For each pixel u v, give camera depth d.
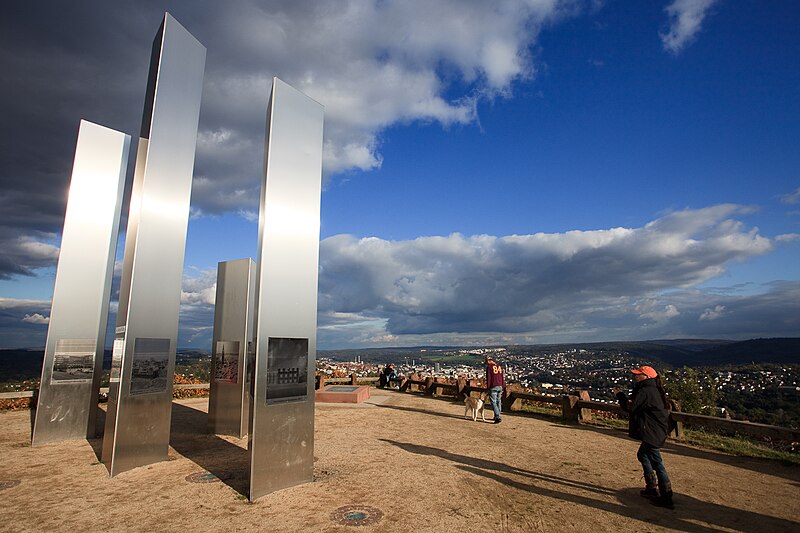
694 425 9.14
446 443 8.78
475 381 16.88
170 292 7.84
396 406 14.41
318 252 7.15
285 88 7.08
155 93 7.95
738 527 4.77
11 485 6.16
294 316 6.57
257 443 5.75
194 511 5.18
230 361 9.82
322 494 5.78
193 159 8.60
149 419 7.30
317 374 19.34
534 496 5.70
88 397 9.30
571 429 10.45
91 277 9.68
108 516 5.02
